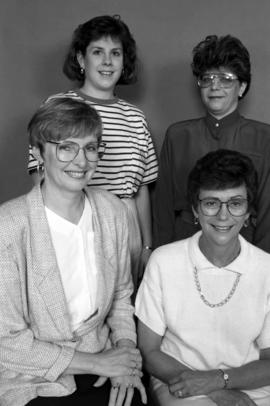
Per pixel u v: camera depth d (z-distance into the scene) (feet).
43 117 5.02
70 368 5.10
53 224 5.24
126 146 7.44
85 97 7.36
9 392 5.11
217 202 5.17
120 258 5.78
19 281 5.10
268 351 5.40
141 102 8.56
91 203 5.53
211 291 5.37
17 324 5.10
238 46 7.09
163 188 7.91
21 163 8.71
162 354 5.54
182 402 5.26
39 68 8.48
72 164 5.06
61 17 8.36
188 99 8.41
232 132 7.38
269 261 5.39
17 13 8.39
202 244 5.47
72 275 5.29
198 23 8.17
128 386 5.27
